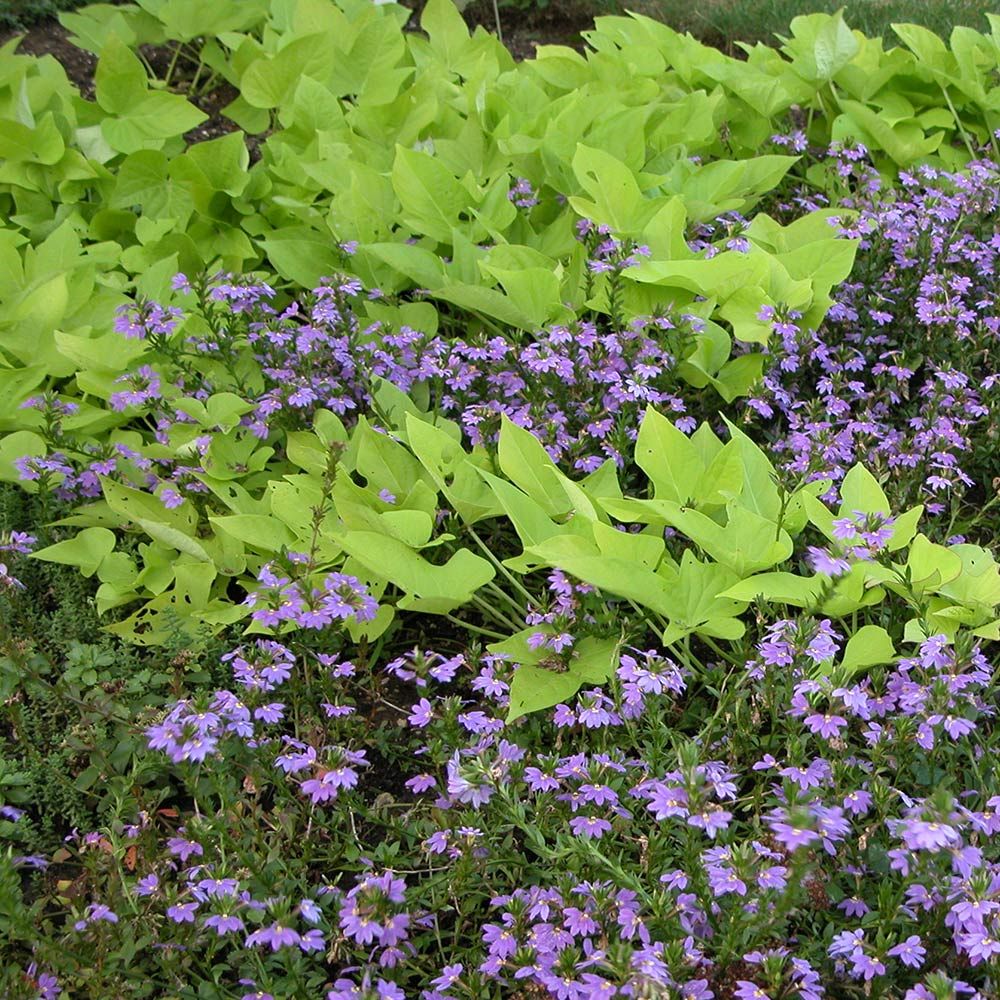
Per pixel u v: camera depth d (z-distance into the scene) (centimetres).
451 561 191
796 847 161
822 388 211
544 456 201
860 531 185
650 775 179
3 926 172
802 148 261
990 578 189
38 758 186
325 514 200
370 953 175
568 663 189
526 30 354
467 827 174
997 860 176
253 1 311
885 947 164
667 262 217
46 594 204
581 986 163
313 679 195
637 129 247
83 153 256
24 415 215
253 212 246
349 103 281
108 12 301
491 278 231
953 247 228
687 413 219
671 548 203
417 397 219
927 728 174
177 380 215
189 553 201
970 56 278
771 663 180
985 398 215
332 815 187
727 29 339
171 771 186
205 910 175
